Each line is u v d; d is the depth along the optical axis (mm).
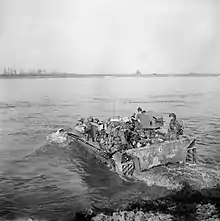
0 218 6520
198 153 11164
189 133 14570
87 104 23406
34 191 7934
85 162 10336
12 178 8930
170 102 23953
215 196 7512
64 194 7770
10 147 12266
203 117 18484
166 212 6723
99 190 7949
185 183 8211
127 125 10336
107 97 26406
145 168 9047
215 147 12016
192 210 6773
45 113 20484
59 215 6691
